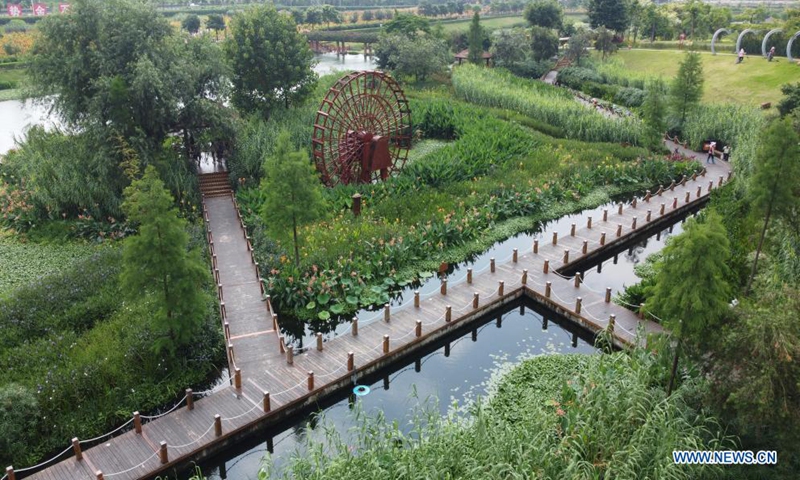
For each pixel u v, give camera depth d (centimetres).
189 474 1700
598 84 6606
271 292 2461
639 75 6775
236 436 1770
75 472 1598
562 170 3825
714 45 6938
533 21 8862
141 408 1892
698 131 4491
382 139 3716
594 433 1526
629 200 3712
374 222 3061
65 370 1903
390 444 1520
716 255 1470
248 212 3141
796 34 5797
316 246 2798
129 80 3119
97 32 3162
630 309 2397
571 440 1503
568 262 2783
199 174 3472
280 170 2420
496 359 2203
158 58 3197
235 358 2058
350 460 1434
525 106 5331
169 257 1898
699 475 1402
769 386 1333
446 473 1425
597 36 7881
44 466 1680
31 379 1869
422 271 2756
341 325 2414
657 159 4034
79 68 3077
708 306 1469
